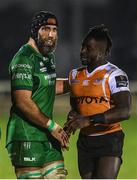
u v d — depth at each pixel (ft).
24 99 55.21
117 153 54.60
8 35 310.65
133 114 183.93
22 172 56.70
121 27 314.35
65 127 55.77
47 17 56.13
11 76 56.24
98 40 54.70
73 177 87.76
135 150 114.52
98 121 53.88
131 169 95.81
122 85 53.83
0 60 303.07
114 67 54.65
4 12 312.29
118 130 54.90
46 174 57.06
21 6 313.32
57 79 60.18
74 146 115.96
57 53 307.58
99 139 54.70
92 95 54.44
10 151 56.90
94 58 54.75
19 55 55.98
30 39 56.85
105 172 54.13
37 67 55.93
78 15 317.83
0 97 193.77
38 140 56.24
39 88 55.98
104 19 317.83
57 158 57.26
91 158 55.06
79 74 55.36
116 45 306.76
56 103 191.93
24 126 56.18
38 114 55.31
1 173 90.79
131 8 314.76
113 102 54.24
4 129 138.92
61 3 317.83
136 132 140.77
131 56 301.02
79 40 315.78
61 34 316.60
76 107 55.72
